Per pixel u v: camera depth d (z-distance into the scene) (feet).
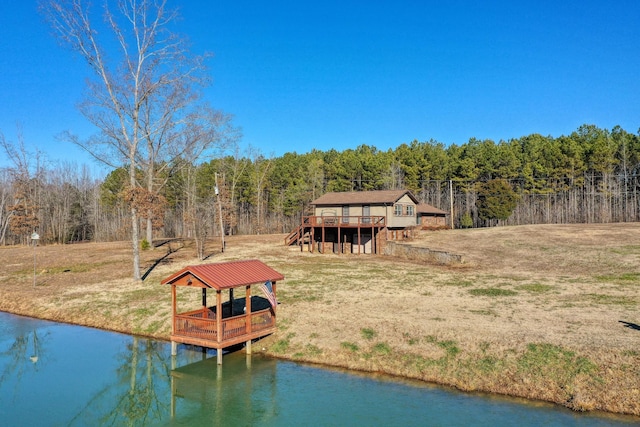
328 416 48.03
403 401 50.62
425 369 57.06
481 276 102.83
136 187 109.50
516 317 69.51
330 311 77.05
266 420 47.83
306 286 95.86
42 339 78.64
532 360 54.54
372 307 78.33
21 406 54.08
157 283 105.70
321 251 148.77
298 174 310.04
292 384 56.34
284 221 282.36
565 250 124.88
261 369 61.52
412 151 318.45
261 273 68.95
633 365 50.62
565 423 44.16
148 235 159.84
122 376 62.23
